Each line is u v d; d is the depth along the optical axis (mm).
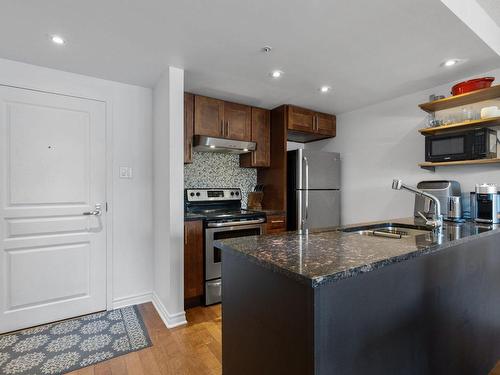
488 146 2166
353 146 3496
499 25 2008
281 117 3344
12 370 1708
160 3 1462
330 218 3506
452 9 1531
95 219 2510
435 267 1319
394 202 3027
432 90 2709
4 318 2146
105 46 1930
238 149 3176
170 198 2268
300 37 1805
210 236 2656
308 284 817
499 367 1824
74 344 1994
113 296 2592
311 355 854
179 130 2303
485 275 1731
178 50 1987
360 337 974
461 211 2273
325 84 2629
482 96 2258
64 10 1519
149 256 2770
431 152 2486
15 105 2188
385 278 1068
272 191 3494
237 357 1264
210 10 1522
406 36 1785
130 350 1928
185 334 2143
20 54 2055
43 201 2301
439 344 1344
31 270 2250
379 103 3193
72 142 2410
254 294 1144
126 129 2654
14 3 1452
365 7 1493
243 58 2111
